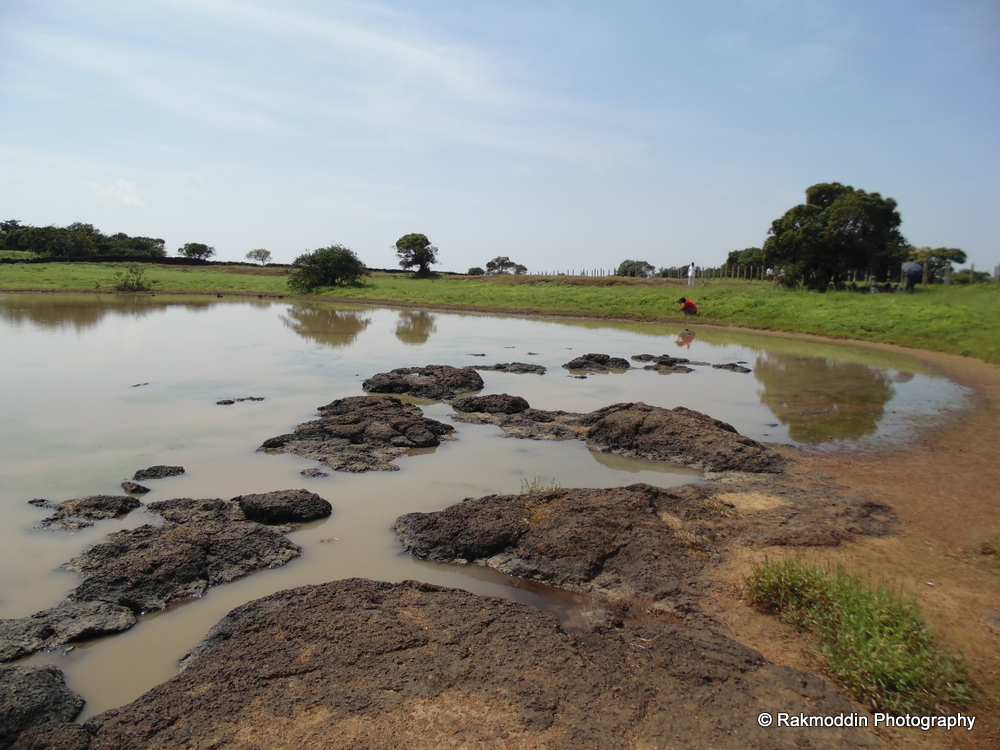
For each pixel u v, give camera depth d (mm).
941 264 50250
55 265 58562
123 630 5309
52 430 10898
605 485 8742
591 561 6293
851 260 35750
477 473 9156
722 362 19578
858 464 9617
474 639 4824
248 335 23641
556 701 4172
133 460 9445
